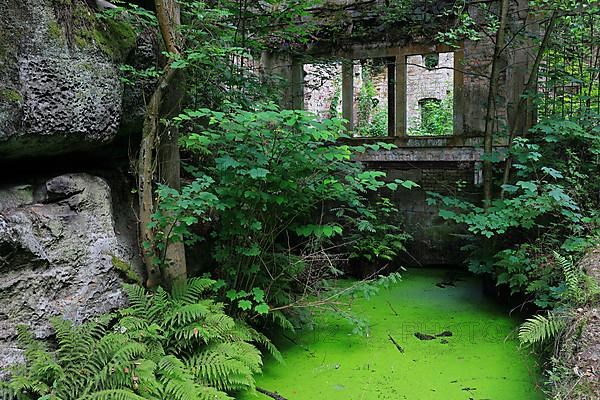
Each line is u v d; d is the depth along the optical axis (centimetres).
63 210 296
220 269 388
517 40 524
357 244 578
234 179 338
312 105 939
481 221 452
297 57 638
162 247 335
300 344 406
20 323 248
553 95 515
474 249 552
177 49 346
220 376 293
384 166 638
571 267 314
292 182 340
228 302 371
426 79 1132
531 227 471
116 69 319
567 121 454
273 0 463
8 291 246
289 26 527
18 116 253
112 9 333
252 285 375
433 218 624
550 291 391
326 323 453
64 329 255
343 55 620
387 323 452
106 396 237
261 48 523
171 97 373
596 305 264
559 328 270
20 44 254
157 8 336
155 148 345
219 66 428
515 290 439
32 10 261
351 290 406
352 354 385
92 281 291
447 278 598
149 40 363
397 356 379
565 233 454
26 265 257
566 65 513
